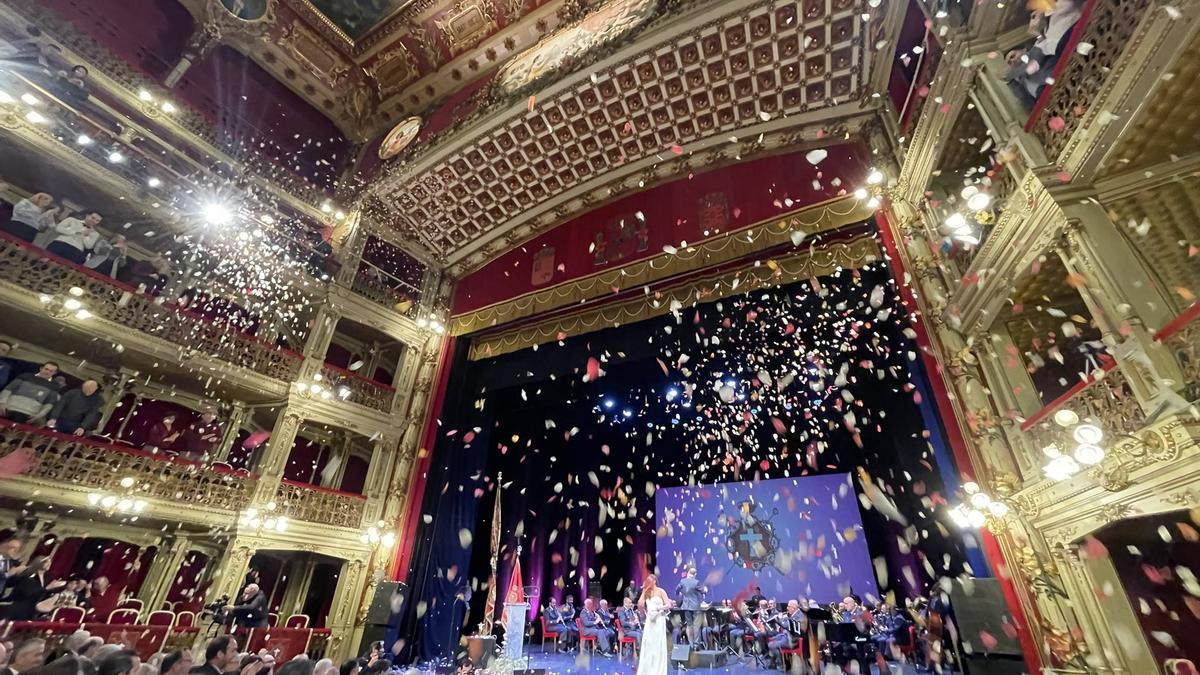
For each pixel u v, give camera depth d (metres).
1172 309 4.39
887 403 9.82
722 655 9.06
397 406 12.61
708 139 11.38
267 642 8.20
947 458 6.70
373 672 5.69
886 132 9.19
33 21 8.83
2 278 7.71
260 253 11.02
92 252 9.02
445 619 10.75
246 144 12.27
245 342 10.44
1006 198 5.88
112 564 8.93
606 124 11.63
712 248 10.18
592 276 11.69
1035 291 6.06
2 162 8.74
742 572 11.56
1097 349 5.45
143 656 7.16
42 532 8.30
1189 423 3.81
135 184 9.45
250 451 10.86
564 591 13.72
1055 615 5.42
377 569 10.97
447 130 12.56
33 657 3.70
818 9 9.10
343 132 15.11
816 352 9.45
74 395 8.20
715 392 12.31
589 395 13.98
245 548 9.37
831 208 9.18
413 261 14.30
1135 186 4.87
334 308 12.03
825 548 11.01
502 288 13.41
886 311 8.04
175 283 10.37
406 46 14.27
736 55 10.02
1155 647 4.71
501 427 15.39
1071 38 4.84
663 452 14.02
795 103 10.36
